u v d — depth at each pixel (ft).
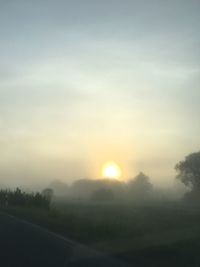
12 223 70.64
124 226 65.72
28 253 44.06
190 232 63.52
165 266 40.22
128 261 41.78
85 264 39.40
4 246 48.16
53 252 44.73
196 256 44.16
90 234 57.93
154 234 59.21
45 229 63.31
